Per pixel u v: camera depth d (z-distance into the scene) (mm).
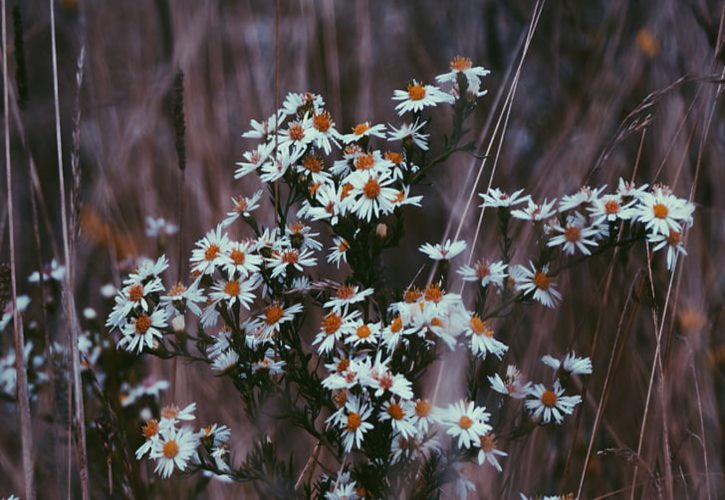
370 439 443
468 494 526
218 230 470
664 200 446
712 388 634
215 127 770
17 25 561
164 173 769
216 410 641
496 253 612
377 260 476
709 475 590
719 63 640
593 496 604
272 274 461
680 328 655
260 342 461
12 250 547
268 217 727
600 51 781
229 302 457
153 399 612
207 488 593
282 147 473
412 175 479
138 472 559
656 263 667
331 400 458
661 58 729
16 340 537
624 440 630
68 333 524
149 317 459
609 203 449
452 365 463
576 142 680
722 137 696
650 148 696
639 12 773
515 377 464
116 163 762
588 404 635
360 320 447
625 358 646
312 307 674
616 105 704
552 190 663
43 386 615
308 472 562
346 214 458
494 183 727
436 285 448
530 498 515
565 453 620
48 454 627
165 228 719
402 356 443
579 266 664
